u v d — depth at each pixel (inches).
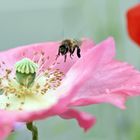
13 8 30.1
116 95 10.8
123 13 25.0
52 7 29.0
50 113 9.9
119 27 23.4
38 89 12.5
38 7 29.4
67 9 23.6
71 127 24.9
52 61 13.3
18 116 9.9
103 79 12.1
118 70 12.3
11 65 13.5
